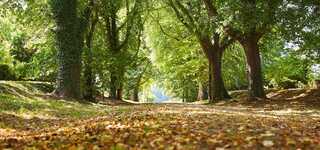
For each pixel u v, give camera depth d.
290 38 30.38
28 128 14.88
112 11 45.03
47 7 35.47
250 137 8.95
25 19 36.75
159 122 12.16
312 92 37.59
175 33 52.59
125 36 47.22
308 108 27.69
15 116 17.53
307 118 17.31
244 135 9.42
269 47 48.72
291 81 51.12
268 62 52.88
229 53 54.25
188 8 42.66
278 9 29.00
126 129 10.99
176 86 68.19
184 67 55.97
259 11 29.31
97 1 38.06
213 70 43.22
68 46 29.91
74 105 25.84
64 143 9.70
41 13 36.31
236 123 11.79
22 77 45.81
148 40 56.91
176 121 12.38
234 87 59.88
